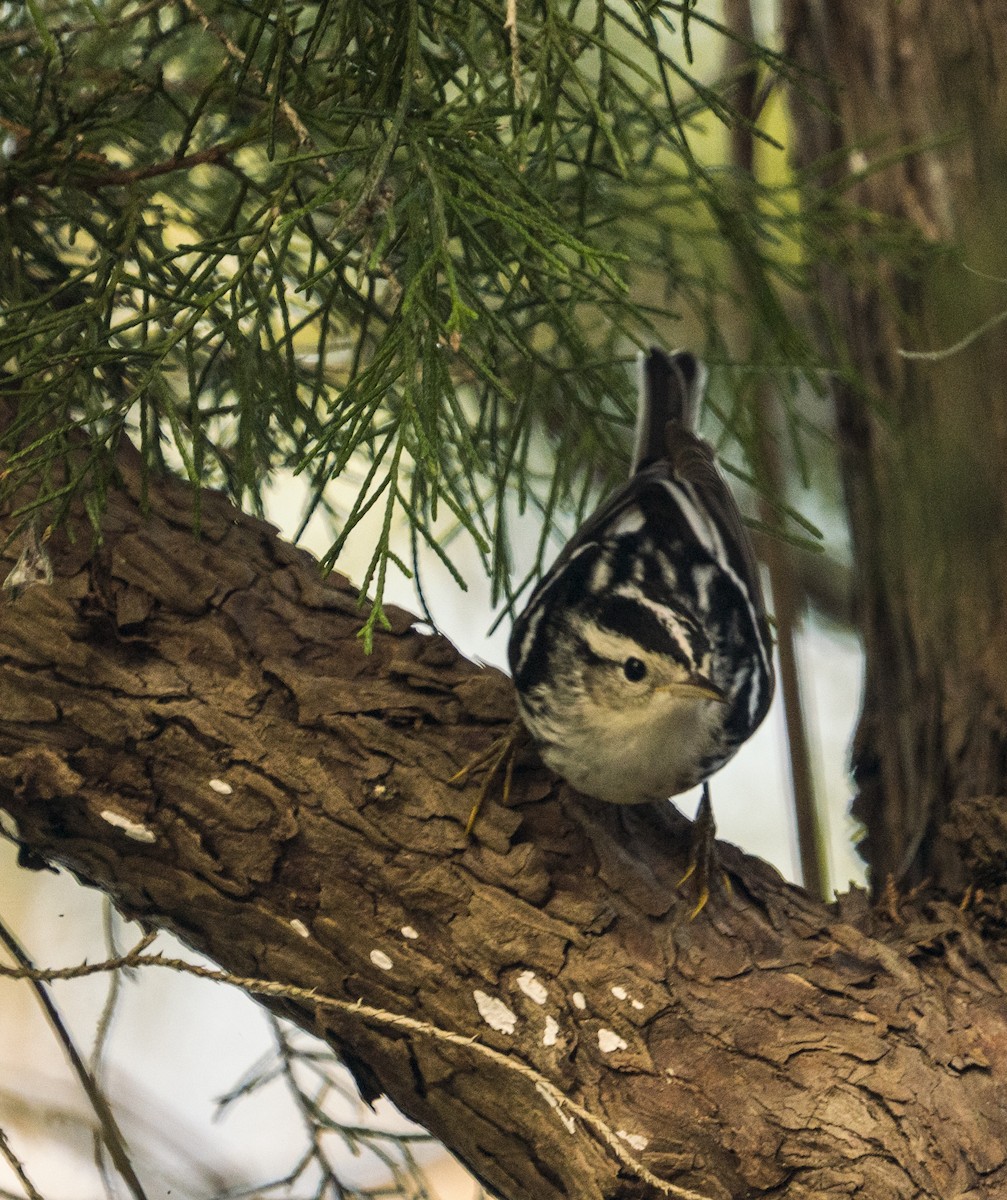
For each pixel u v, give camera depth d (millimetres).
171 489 7559
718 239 8820
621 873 6859
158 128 7973
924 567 8781
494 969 6527
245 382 6406
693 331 12281
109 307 6609
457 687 7207
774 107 11969
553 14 5879
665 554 8742
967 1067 6457
